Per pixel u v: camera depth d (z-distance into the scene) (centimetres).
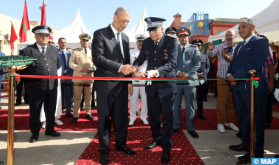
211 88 855
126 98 244
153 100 254
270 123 374
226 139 306
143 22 714
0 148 263
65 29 701
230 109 366
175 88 237
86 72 367
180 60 327
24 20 820
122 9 221
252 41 233
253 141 189
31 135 319
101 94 223
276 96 234
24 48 290
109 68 211
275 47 490
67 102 454
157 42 244
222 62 356
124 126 248
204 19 1267
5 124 379
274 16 431
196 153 251
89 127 369
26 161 226
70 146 273
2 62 170
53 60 313
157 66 242
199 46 440
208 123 404
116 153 249
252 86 188
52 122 318
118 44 235
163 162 221
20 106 586
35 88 287
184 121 420
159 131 272
